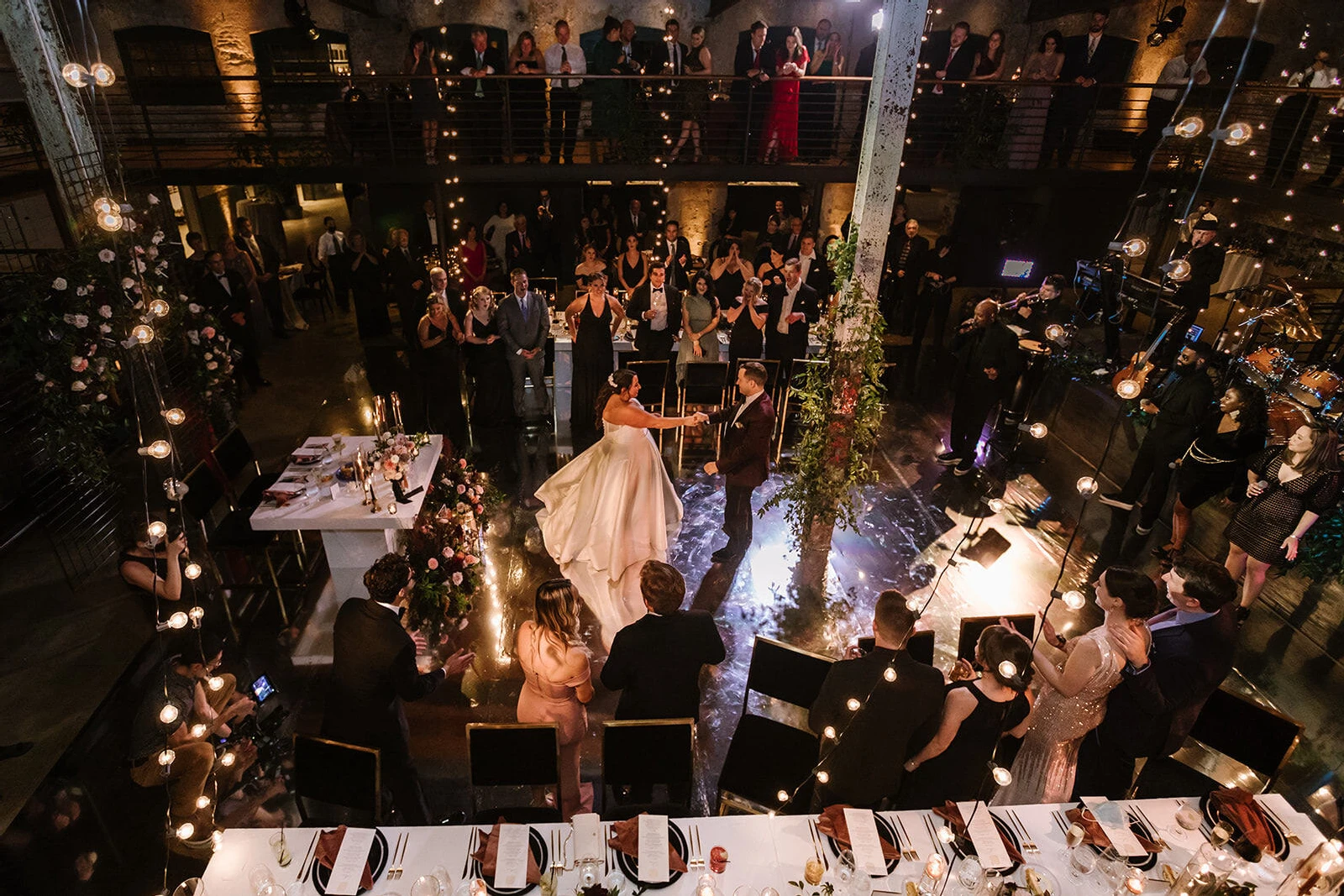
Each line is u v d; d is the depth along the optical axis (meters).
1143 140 11.13
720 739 4.89
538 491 6.46
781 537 6.89
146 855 4.11
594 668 5.40
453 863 3.18
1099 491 7.64
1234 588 3.71
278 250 13.38
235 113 11.73
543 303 8.23
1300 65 10.72
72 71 3.09
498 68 13.09
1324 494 5.16
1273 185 9.61
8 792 4.46
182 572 5.64
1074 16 13.16
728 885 3.12
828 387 5.72
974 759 3.44
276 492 5.45
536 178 10.85
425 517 5.75
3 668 5.36
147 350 5.92
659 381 8.01
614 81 11.13
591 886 3.01
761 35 10.66
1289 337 7.55
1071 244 12.33
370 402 9.25
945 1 13.23
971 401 7.79
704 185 14.48
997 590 6.28
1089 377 8.95
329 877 3.10
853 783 3.55
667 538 6.37
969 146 11.08
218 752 4.51
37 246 9.53
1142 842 3.29
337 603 5.85
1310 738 4.95
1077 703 3.72
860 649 4.43
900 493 7.66
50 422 5.86
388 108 10.31
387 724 4.07
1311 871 2.95
